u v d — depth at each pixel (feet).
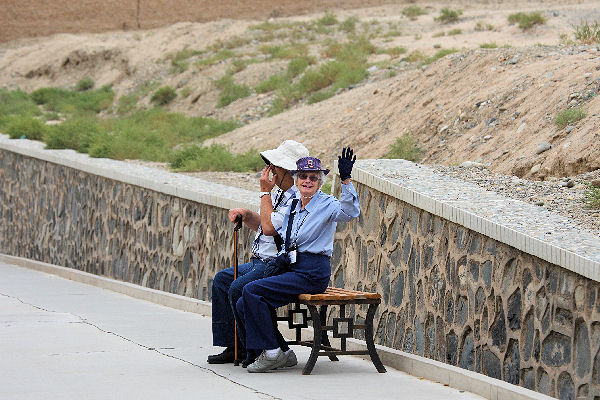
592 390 24.61
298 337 34.71
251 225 35.63
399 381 31.24
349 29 207.31
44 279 69.00
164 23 267.18
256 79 161.99
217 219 51.85
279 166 33.42
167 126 139.44
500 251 29.60
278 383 30.78
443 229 33.35
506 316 29.07
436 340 33.53
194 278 54.60
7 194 91.50
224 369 33.42
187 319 47.16
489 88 81.51
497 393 27.71
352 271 41.09
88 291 60.80
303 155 33.86
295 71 155.12
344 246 41.96
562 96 69.46
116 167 69.51
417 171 40.98
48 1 264.52
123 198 65.62
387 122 91.15
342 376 32.17
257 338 32.45
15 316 47.11
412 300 35.47
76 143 97.66
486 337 30.25
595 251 25.68
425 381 31.30
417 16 225.15
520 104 74.59
